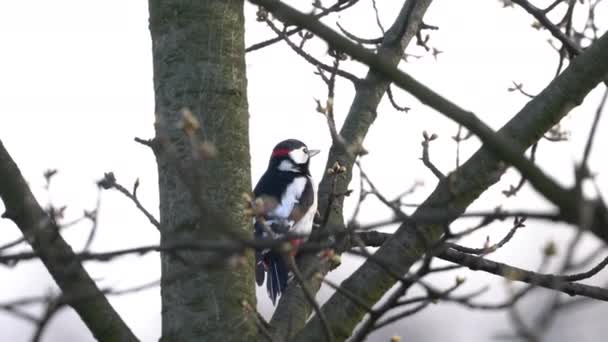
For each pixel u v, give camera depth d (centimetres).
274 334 1079
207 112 1027
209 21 1048
